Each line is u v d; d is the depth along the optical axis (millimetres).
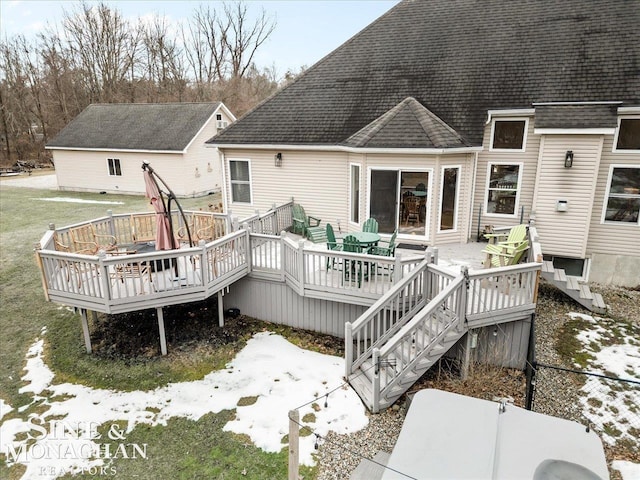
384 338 7719
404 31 14070
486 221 11961
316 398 7102
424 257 7996
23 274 12172
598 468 3789
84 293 7961
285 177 13203
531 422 4387
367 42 14367
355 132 11984
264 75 49531
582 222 10570
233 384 7570
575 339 8703
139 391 7441
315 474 5605
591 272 11406
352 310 8859
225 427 6531
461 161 10852
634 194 10594
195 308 10289
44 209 20609
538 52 11781
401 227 11398
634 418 6520
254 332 9383
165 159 23812
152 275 8516
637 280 11062
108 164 25344
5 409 7047
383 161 10945
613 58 10922
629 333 8930
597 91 10453
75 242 9680
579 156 10203
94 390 7484
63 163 26531
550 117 10266
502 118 11219
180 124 24906
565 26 12008
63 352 8641
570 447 4039
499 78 11664
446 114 11438
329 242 9352
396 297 7637
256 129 13328
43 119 43719
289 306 9500
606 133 9742
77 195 25078
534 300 7598
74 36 41781
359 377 7465
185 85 45719
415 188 10938
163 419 6750
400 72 13008
